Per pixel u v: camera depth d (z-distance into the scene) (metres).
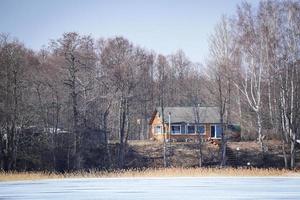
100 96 62.88
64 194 24.91
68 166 61.50
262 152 62.53
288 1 58.78
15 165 60.62
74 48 59.25
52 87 62.16
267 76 61.66
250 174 41.38
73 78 58.91
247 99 63.94
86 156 65.06
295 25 58.22
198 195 23.88
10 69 59.84
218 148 68.88
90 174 44.34
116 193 25.00
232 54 64.50
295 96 60.34
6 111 59.22
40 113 62.28
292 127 59.81
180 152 68.25
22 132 62.19
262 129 66.94
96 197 23.36
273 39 59.25
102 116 67.69
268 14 59.62
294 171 47.16
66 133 64.81
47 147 63.66
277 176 39.25
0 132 59.97
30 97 61.91
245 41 61.75
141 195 24.02
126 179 35.78
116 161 64.38
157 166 64.06
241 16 62.28
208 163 64.81
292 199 22.33
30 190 27.31
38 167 62.00
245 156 65.44
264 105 65.38
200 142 65.44
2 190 27.55
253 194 24.27
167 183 31.22
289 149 66.38
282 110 60.03
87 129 65.38
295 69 59.44
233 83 65.00
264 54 60.47
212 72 68.94
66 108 63.09
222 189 26.81
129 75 67.94
